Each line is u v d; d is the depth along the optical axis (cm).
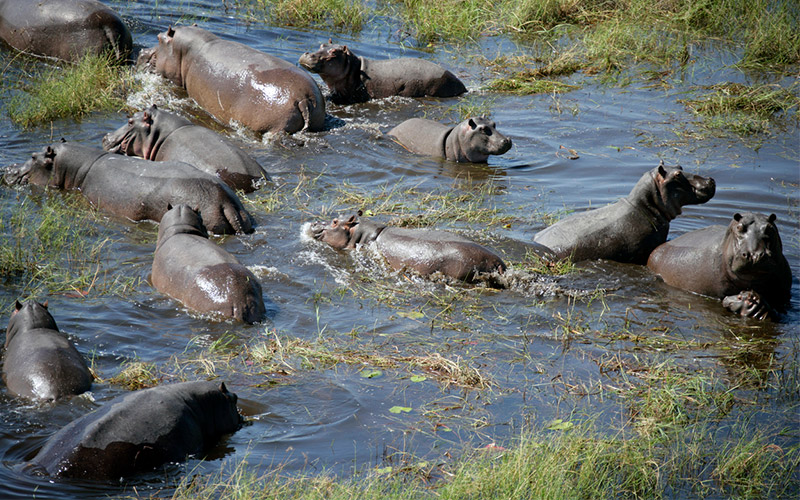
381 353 3397
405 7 8881
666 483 2652
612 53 7794
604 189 5275
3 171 4972
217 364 3238
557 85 7150
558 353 3478
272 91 5925
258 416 2927
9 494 2342
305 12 8350
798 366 3428
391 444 2788
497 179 5462
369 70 6812
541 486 2500
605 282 4184
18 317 3188
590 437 2798
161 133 5238
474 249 4112
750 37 8012
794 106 6694
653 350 3541
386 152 5850
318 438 2806
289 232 4531
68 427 2562
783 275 3928
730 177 5450
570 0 8750
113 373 3123
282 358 3281
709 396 3178
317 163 5534
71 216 4566
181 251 3809
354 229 4356
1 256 3994
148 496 2414
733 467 2708
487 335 3603
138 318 3553
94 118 5894
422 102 6838
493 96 6962
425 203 4994
